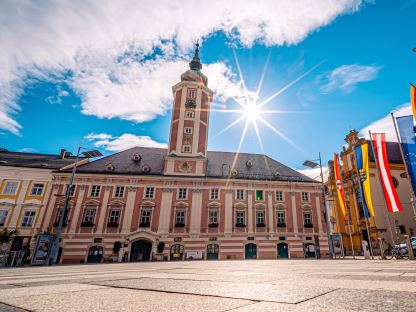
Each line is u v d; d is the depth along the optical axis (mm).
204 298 2127
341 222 34719
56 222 29422
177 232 30531
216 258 30109
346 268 6105
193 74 41562
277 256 30984
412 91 13742
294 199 34219
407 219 28875
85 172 31891
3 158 35000
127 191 31969
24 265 20797
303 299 1969
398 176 31000
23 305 1823
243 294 2287
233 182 33969
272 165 40094
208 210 32156
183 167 34562
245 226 31844
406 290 2244
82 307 1771
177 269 7496
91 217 30344
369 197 17375
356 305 1688
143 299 2094
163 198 32094
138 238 29547
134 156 36812
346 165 35656
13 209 30422
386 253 25891
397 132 14148
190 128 37031
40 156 38500
